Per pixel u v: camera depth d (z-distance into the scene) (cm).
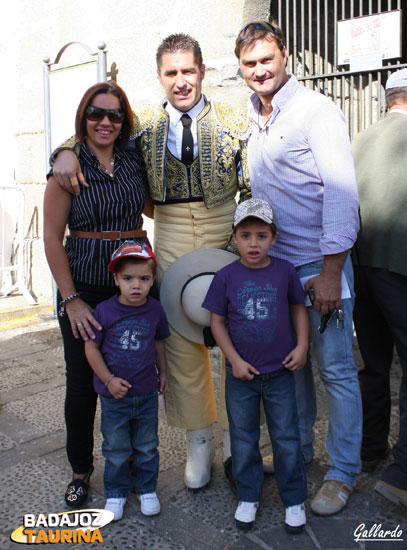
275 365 216
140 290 218
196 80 232
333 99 439
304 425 259
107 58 467
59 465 270
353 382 232
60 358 425
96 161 223
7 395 356
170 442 292
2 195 584
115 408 224
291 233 230
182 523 224
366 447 258
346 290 229
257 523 223
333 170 212
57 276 224
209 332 239
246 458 221
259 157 233
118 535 216
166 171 240
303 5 421
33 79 540
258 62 221
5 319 517
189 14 419
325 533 216
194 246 246
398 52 383
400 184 225
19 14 542
